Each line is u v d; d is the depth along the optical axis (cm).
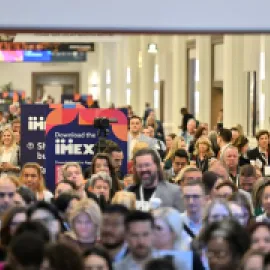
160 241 1432
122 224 1420
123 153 2642
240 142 3008
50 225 1441
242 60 4641
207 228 1304
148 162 1866
